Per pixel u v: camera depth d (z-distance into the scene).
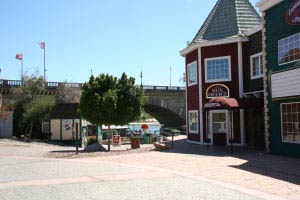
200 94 28.95
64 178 13.55
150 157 20.23
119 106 26.41
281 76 19.81
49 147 33.88
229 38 27.56
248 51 27.31
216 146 26.59
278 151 20.75
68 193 10.84
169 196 10.29
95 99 26.25
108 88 26.81
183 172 14.75
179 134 51.62
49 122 43.19
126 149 27.59
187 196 10.29
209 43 28.36
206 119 28.77
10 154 24.97
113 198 10.10
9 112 45.03
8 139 40.94
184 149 24.92
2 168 16.70
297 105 19.17
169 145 28.55
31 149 30.25
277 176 13.55
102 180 13.00
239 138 27.22
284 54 20.14
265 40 21.81
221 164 16.94
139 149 26.41
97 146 27.19
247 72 27.34
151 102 62.44
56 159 20.70
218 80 28.12
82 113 26.78
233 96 27.45
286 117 20.05
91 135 38.38
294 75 18.75
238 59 27.44
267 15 21.69
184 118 65.38
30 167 16.97
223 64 28.03
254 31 26.42
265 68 21.78
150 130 52.25
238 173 14.34
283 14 20.23
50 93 51.19
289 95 19.12
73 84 54.12
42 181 12.96
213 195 10.41
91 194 10.66
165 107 63.78
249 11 29.75
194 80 30.30
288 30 19.80
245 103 23.81
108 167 16.50
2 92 48.91
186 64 31.91
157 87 63.09
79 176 13.98
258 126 25.53
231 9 29.69
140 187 11.65
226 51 27.92
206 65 28.66
